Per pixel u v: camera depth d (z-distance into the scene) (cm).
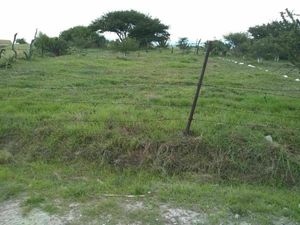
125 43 3503
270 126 801
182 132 730
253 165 660
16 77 1441
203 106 1012
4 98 1063
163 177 640
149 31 5806
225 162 663
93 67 1928
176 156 678
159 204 546
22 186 593
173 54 3678
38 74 1541
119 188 594
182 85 1365
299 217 525
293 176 644
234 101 1099
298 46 895
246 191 589
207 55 709
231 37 4662
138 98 1073
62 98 1072
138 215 515
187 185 601
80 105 962
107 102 1009
